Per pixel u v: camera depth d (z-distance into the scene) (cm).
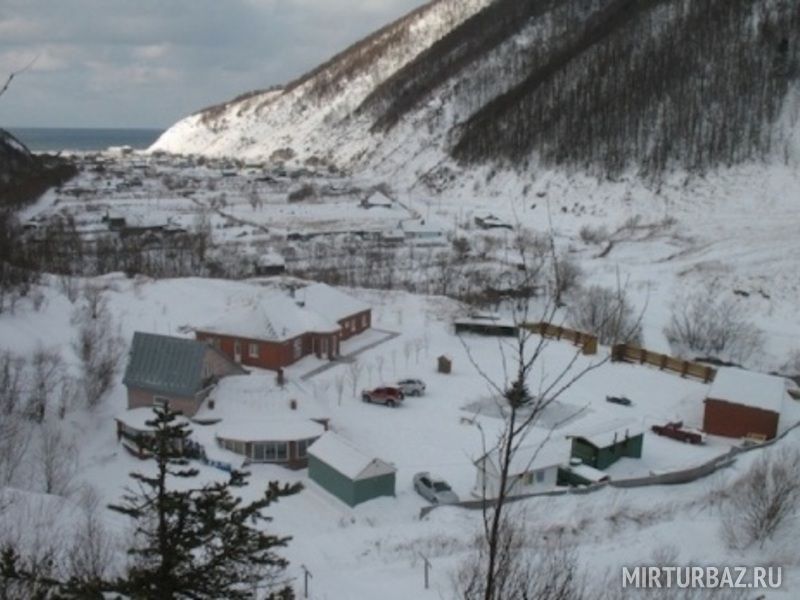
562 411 4709
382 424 4472
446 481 3747
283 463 3981
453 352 5759
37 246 9112
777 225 10794
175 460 1242
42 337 5153
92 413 4434
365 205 15075
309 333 5500
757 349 6762
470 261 9712
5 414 3912
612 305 6375
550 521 3098
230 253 10050
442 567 2633
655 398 5038
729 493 3356
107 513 3083
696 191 12450
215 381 4469
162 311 6338
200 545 1150
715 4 16162
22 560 1747
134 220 11706
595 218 12656
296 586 2428
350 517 3394
